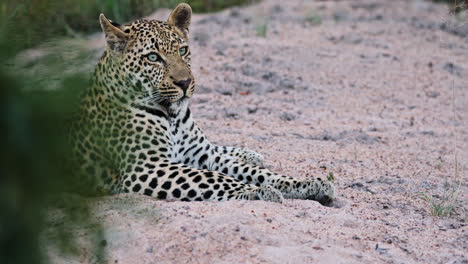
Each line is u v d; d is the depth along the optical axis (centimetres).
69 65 397
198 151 1097
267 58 1909
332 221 840
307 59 1950
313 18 2448
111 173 991
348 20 2497
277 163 1172
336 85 1772
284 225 789
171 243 717
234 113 1523
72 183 530
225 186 910
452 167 1196
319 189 940
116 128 984
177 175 932
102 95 1000
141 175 945
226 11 2598
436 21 2497
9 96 301
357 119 1530
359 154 1255
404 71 1916
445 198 1004
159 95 1005
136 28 1019
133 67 996
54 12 437
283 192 961
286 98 1652
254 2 2744
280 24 2386
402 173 1143
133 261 686
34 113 315
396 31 2364
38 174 316
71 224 514
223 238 728
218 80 1723
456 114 1605
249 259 690
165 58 1002
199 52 1952
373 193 1027
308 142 1330
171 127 1048
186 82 998
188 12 1069
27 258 327
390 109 1623
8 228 315
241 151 1177
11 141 301
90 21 1627
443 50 2164
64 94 362
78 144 962
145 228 754
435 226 874
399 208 950
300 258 698
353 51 2075
